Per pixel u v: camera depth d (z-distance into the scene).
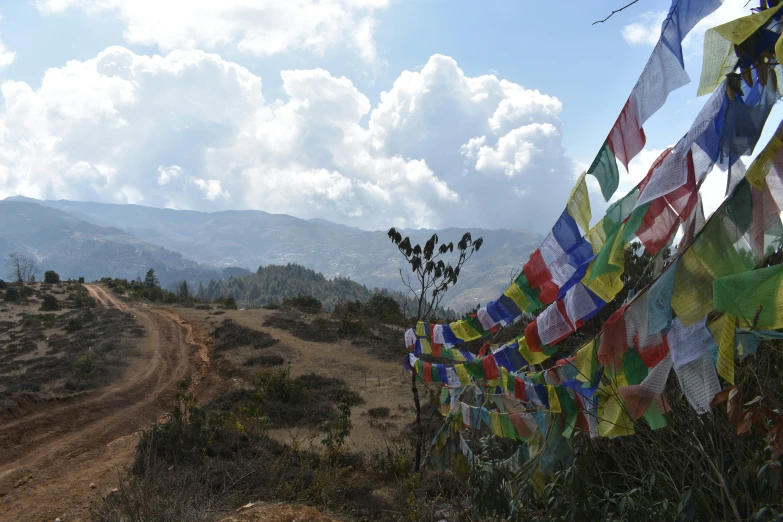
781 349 3.86
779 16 2.98
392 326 39.81
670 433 4.25
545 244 4.86
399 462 10.56
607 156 3.88
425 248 10.53
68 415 18.34
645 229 3.88
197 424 12.42
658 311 3.27
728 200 3.02
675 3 3.21
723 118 3.06
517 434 6.09
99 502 9.70
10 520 9.57
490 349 7.79
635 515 3.76
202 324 43.62
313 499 8.80
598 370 4.02
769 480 3.33
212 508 7.68
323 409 18.41
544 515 4.73
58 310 57.22
